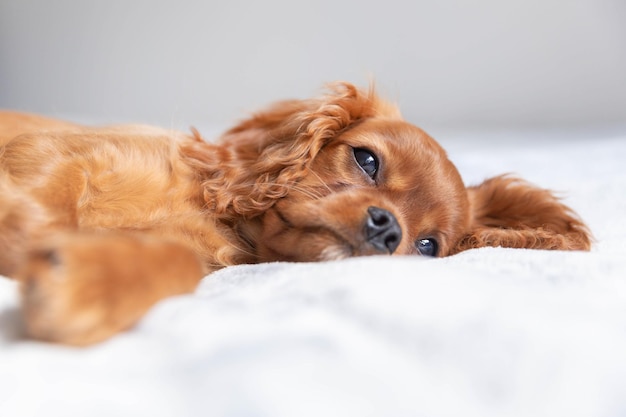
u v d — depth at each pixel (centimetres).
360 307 32
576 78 152
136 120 140
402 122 54
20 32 156
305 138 50
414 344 31
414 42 155
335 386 27
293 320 32
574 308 33
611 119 153
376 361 29
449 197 52
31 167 44
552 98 154
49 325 31
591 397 29
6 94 159
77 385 27
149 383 28
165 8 155
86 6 155
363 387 27
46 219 42
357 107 53
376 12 154
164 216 48
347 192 48
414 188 50
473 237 53
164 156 49
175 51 157
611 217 61
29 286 32
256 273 40
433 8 153
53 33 156
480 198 58
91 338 32
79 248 33
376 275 35
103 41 157
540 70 153
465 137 117
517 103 155
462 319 31
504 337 31
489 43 154
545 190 58
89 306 32
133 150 48
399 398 27
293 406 26
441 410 27
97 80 159
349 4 154
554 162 83
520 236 53
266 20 156
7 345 32
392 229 45
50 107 160
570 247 52
